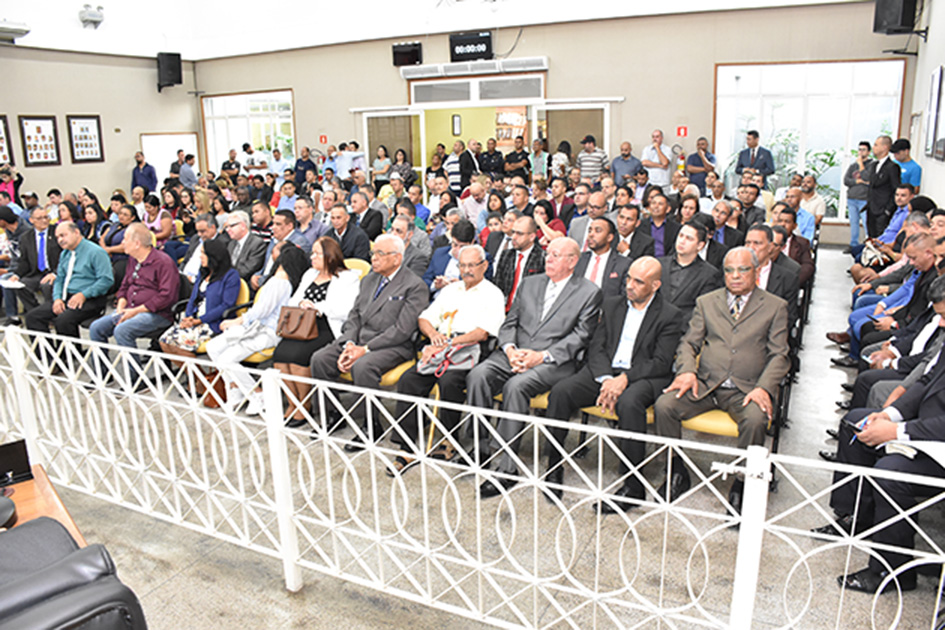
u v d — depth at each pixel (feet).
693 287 14.11
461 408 7.91
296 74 45.62
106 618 4.80
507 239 17.06
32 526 7.22
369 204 24.62
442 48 40.81
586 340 12.42
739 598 6.81
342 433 14.17
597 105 37.70
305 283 15.65
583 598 9.05
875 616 8.53
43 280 21.86
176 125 49.19
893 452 8.84
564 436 11.87
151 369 18.61
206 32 47.88
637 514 10.95
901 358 11.83
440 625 8.66
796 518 10.78
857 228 30.78
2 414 12.62
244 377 15.20
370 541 10.51
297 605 9.13
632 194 22.30
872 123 33.86
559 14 37.06
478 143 36.94
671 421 11.25
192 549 10.53
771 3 33.32
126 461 13.46
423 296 13.94
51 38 41.57
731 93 35.37
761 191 26.27
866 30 32.50
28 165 41.45
